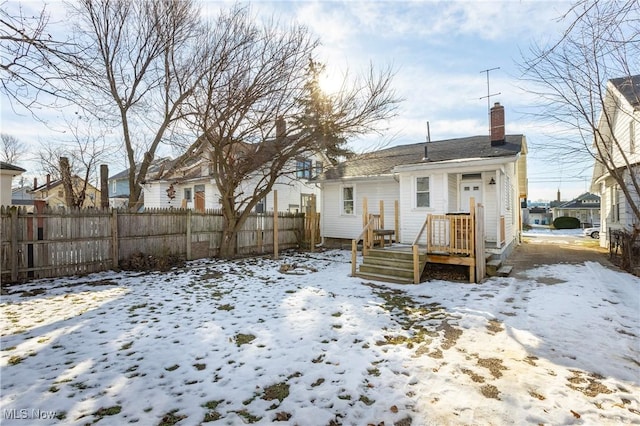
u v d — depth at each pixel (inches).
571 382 121.6
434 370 131.6
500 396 112.3
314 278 315.0
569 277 303.9
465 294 250.4
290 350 151.1
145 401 110.2
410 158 537.6
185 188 808.9
